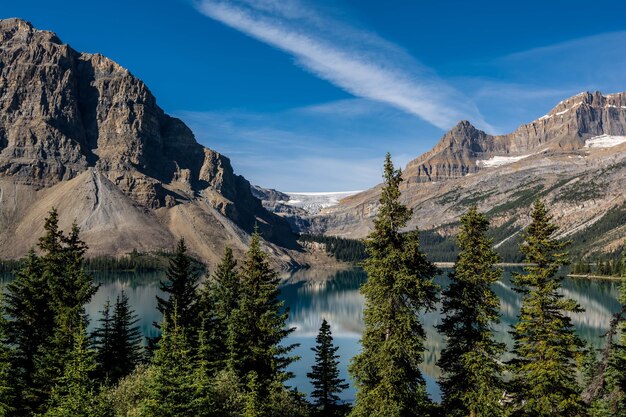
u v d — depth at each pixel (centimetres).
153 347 5350
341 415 5088
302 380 8156
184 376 3466
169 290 5166
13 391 4009
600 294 18012
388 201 3294
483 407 3453
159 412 3178
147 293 17825
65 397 3475
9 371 4106
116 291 18562
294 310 16862
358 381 3434
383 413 3170
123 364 5416
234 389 4009
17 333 4738
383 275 3159
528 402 3588
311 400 7044
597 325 11881
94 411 3406
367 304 3369
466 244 3653
